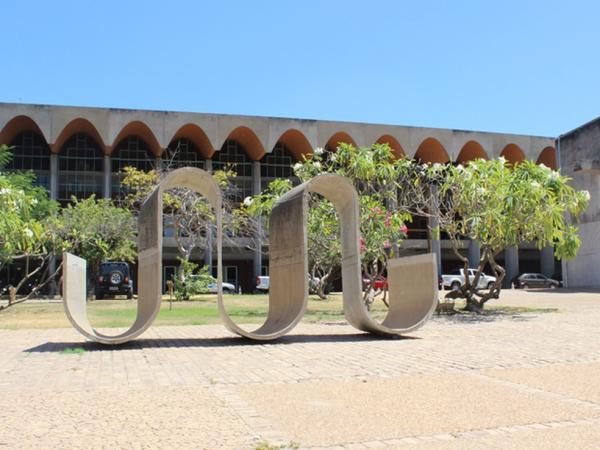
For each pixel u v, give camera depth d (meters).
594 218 40.12
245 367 8.69
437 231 21.66
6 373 8.20
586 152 40.03
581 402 6.29
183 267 30.91
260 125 48.34
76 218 33.22
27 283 45.47
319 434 5.11
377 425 5.41
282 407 6.09
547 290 39.97
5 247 19.08
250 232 43.22
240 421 5.53
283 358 9.62
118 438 4.98
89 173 51.12
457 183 19.44
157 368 8.60
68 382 7.51
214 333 13.80
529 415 5.74
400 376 7.87
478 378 7.69
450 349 10.66
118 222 34.56
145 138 50.16
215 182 11.83
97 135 48.09
